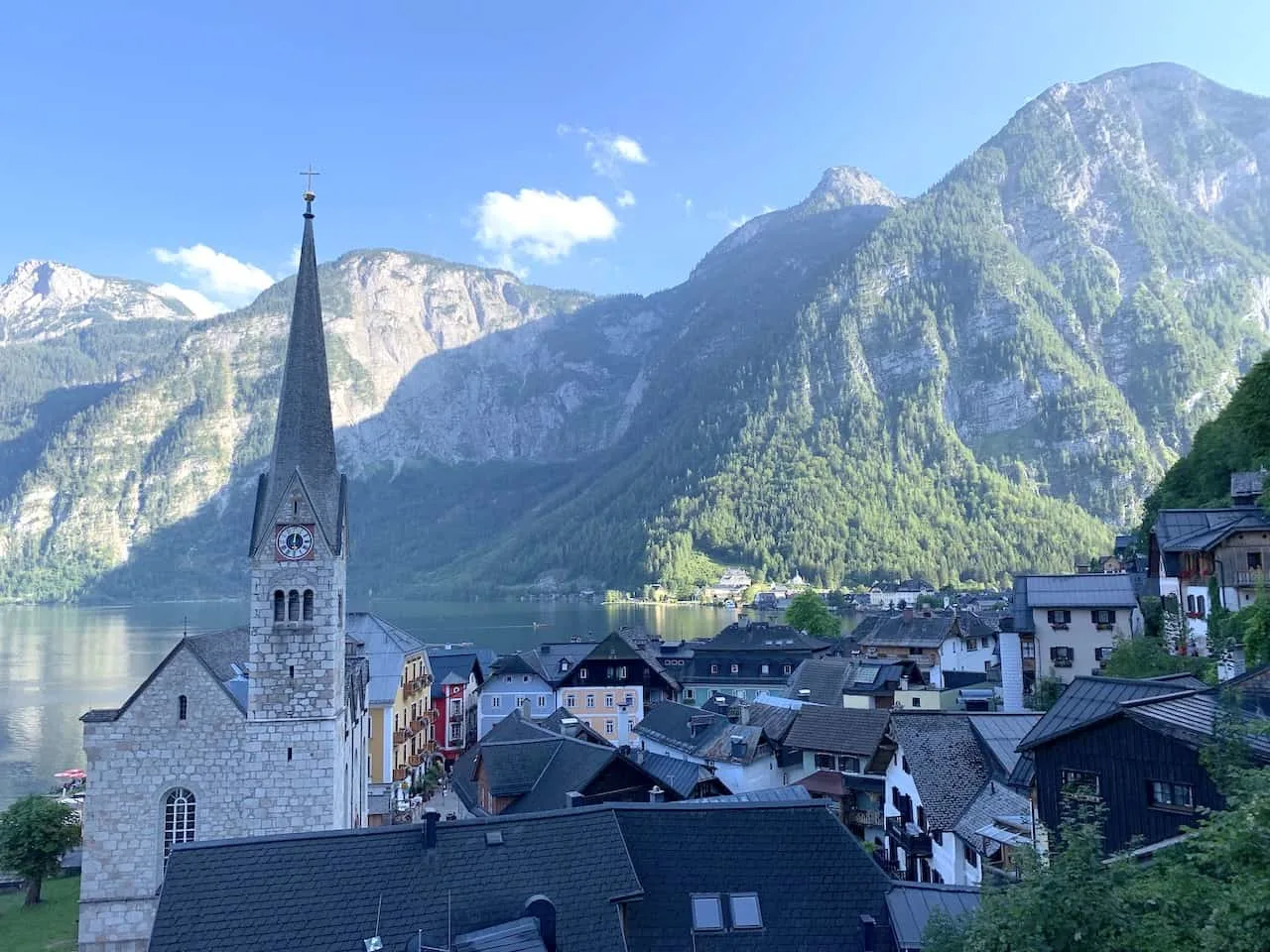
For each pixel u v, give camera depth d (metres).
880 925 30.31
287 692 47.81
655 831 32.69
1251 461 90.88
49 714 140.38
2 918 56.72
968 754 48.69
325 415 50.97
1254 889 18.22
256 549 48.38
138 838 46.50
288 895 28.75
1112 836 31.20
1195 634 72.00
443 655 119.50
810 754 65.12
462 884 29.66
